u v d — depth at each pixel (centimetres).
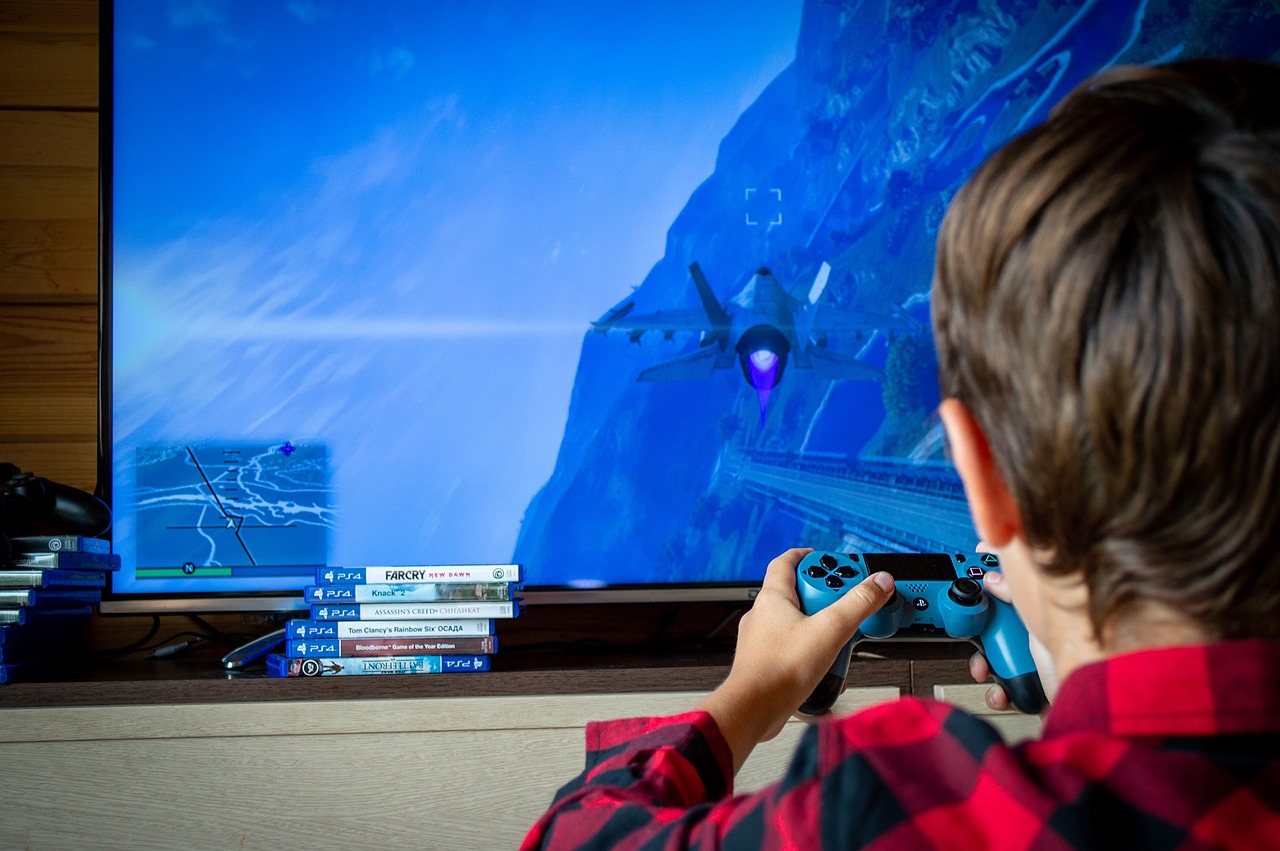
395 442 163
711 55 168
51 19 175
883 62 169
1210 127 30
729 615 168
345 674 134
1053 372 30
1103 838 27
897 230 168
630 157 167
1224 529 28
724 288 166
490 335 164
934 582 88
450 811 126
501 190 166
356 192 165
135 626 168
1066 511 31
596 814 38
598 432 164
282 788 126
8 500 142
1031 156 32
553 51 167
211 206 163
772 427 165
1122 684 31
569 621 170
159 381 161
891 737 33
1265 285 27
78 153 174
